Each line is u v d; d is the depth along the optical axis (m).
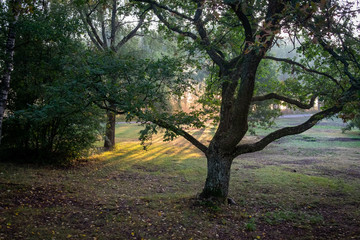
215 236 5.12
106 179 9.75
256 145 6.75
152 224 5.47
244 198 7.74
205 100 7.49
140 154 15.48
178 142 20.89
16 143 10.41
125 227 5.24
